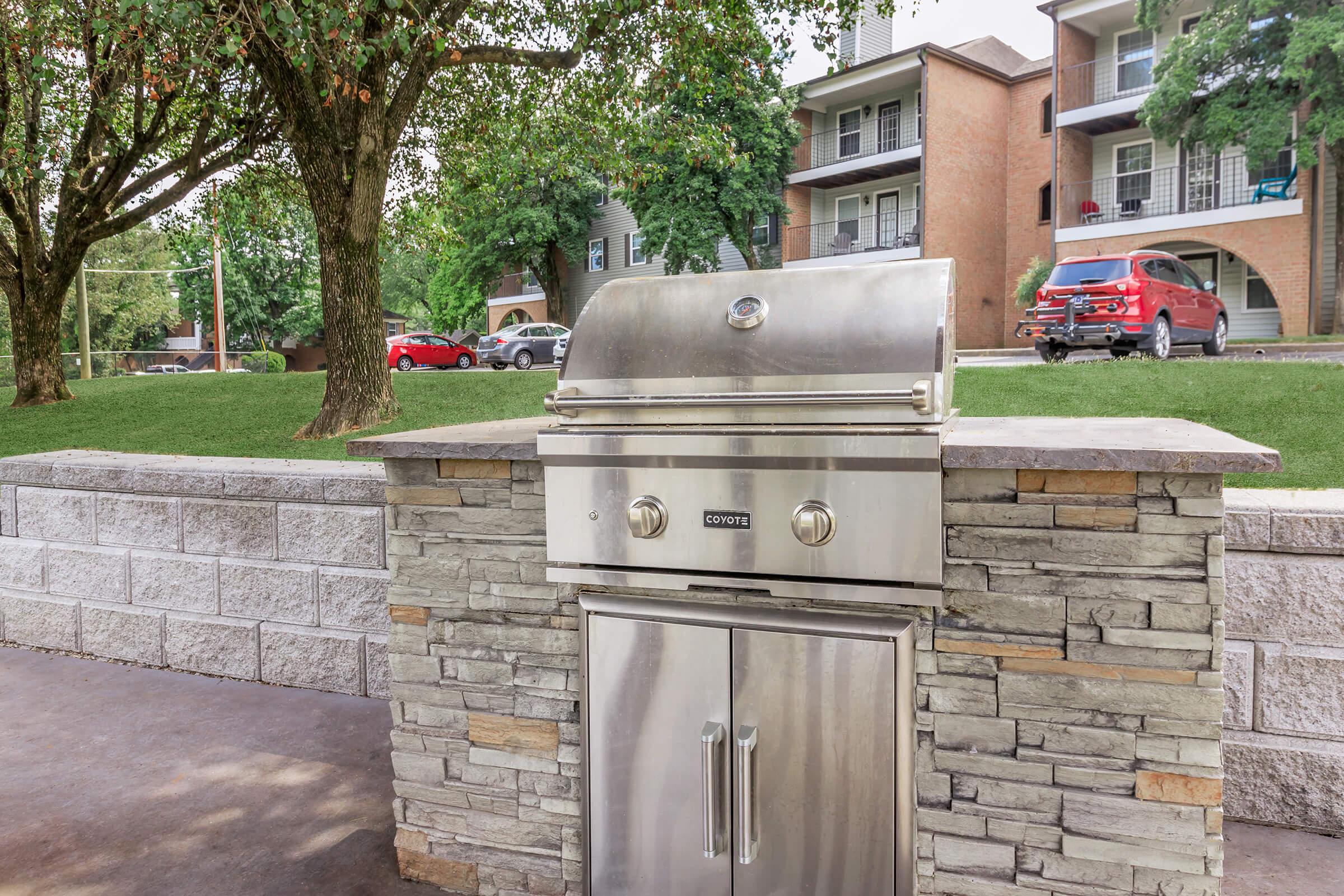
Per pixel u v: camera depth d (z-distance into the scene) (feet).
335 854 9.30
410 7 21.30
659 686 7.41
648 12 29.01
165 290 157.99
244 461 15.57
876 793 6.85
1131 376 23.07
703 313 7.41
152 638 15.25
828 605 6.95
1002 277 82.33
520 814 8.30
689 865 7.48
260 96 33.42
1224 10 53.93
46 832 9.75
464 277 102.58
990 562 6.61
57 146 30.12
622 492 7.24
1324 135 52.34
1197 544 6.15
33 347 36.99
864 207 85.92
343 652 13.70
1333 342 48.34
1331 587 8.73
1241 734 9.23
